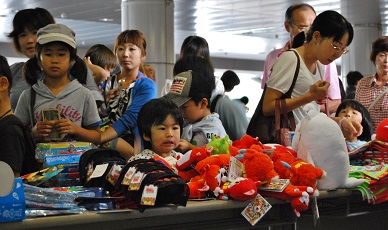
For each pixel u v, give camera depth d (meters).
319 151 2.89
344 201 3.32
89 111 3.07
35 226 2.00
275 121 3.36
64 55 3.00
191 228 2.53
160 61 9.66
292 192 2.66
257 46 19.55
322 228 3.42
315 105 3.77
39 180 2.37
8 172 1.96
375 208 3.43
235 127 3.82
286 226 3.02
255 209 2.60
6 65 2.65
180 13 13.34
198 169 2.67
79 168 2.48
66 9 12.52
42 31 2.97
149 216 2.28
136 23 9.65
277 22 14.64
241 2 12.08
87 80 3.38
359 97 4.81
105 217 2.15
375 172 3.14
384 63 4.70
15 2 11.63
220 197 2.59
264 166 2.66
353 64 15.77
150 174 2.22
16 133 2.57
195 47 4.17
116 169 2.33
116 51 3.98
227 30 15.98
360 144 3.60
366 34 15.55
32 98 3.06
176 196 2.28
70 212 2.10
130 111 3.68
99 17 13.61
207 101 3.38
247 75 25.94
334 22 3.37
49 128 2.84
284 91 3.42
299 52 3.50
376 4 13.00
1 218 1.94
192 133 3.33
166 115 2.74
